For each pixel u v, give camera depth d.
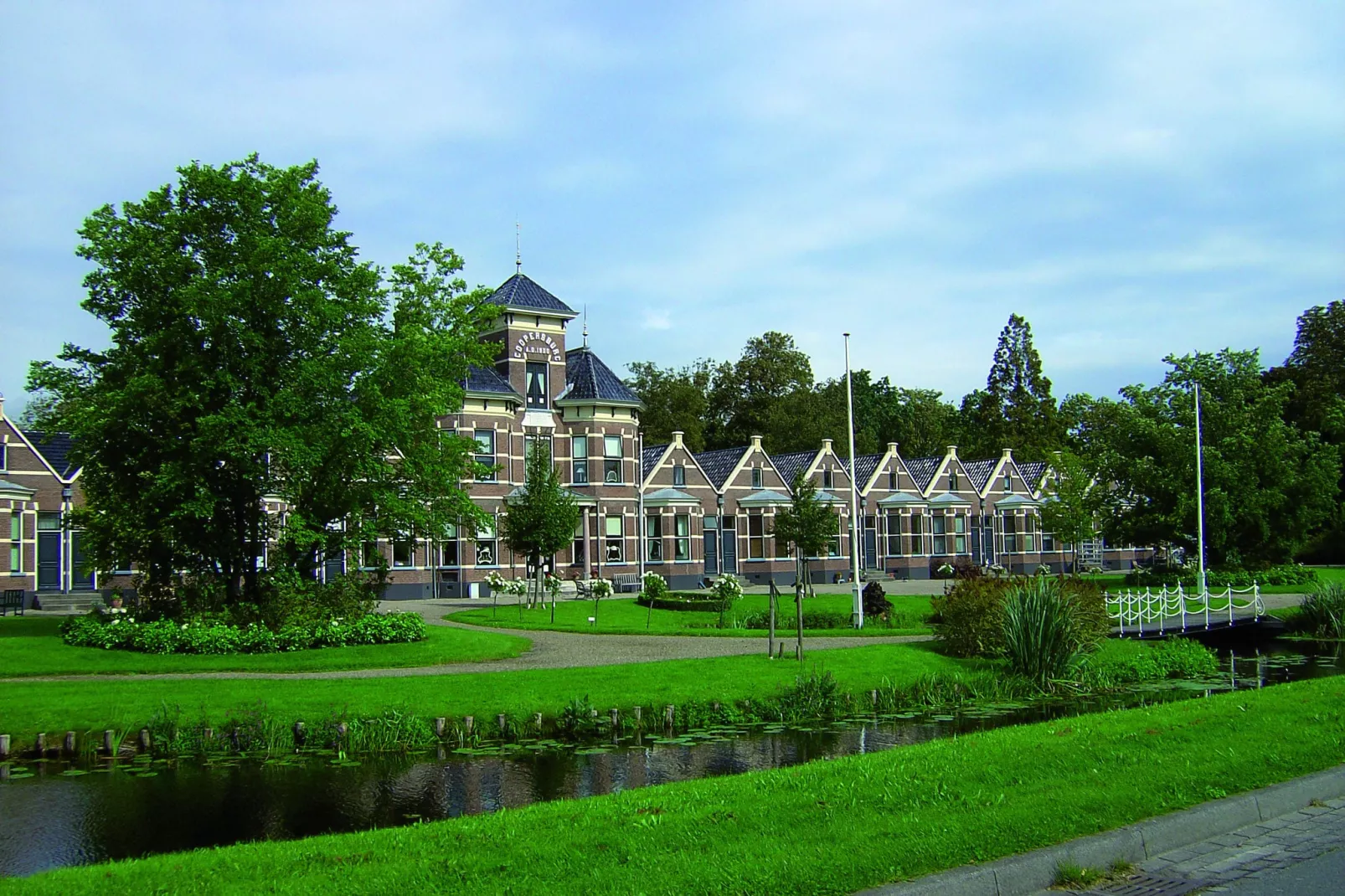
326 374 24.88
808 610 36.66
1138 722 13.91
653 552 54.84
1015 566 72.19
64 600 41.44
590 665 22.78
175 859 8.70
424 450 28.22
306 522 26.11
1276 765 11.27
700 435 86.88
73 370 25.62
